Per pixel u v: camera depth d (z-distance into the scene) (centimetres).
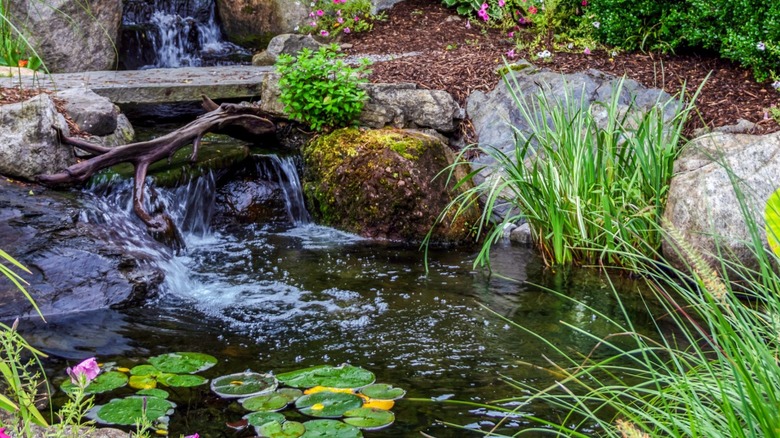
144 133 668
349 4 885
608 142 546
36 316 429
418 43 820
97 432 273
